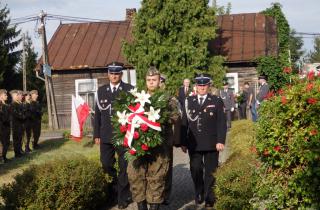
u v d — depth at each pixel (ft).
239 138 38.99
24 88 120.57
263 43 88.69
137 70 77.30
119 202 25.68
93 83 92.12
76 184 23.12
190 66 75.15
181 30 76.74
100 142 26.78
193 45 76.54
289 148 17.03
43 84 148.15
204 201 26.35
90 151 48.34
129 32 97.91
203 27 77.10
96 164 25.89
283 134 17.17
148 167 22.17
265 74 81.76
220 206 21.75
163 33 77.00
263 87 56.34
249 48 87.71
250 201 19.29
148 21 76.38
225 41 90.12
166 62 75.87
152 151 21.97
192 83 74.28
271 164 17.98
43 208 22.13
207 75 26.43
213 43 89.45
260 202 18.47
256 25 94.17
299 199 17.20
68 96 93.04
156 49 75.56
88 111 56.85
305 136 16.84
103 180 25.68
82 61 91.97
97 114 27.12
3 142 42.42
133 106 21.47
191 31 75.82
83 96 92.63
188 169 36.60
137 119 21.02
